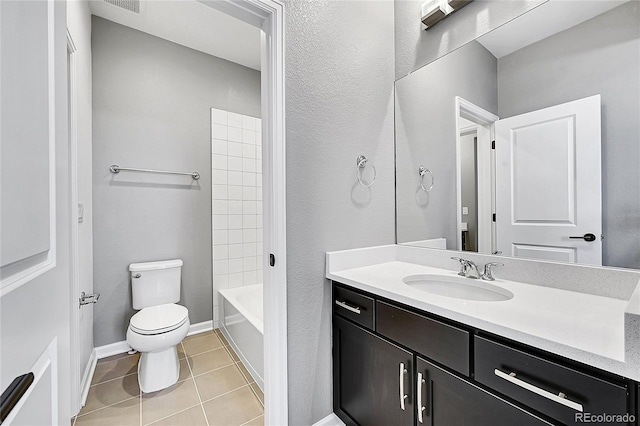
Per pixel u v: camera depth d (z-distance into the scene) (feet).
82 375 5.53
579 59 3.49
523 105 3.96
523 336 2.38
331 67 4.66
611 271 3.24
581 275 3.45
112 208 7.11
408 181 5.43
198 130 8.40
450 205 4.80
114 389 5.74
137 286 7.09
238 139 9.11
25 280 1.46
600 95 3.33
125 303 7.30
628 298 3.13
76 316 4.94
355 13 5.00
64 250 1.97
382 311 3.80
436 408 3.17
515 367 2.51
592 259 3.40
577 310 2.86
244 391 5.71
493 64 4.25
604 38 3.30
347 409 4.41
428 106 5.10
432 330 3.20
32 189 1.53
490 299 3.89
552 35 3.71
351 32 4.93
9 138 1.31
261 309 8.68
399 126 5.56
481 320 2.67
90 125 6.57
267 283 4.18
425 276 4.55
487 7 4.34
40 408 1.60
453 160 4.77
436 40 4.99
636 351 1.83
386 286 3.81
